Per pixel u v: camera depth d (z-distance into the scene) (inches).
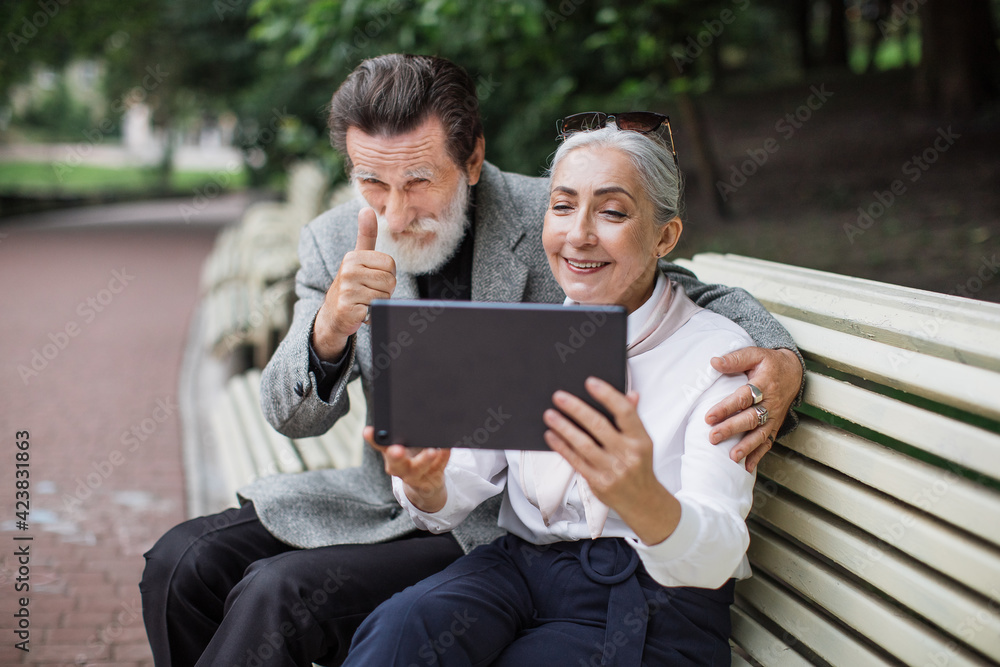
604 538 65.4
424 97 75.8
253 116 478.3
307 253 87.8
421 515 68.6
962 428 52.1
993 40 366.0
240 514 80.9
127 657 104.7
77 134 1542.8
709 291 76.5
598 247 64.7
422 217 79.2
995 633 49.8
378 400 56.4
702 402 63.3
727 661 65.0
